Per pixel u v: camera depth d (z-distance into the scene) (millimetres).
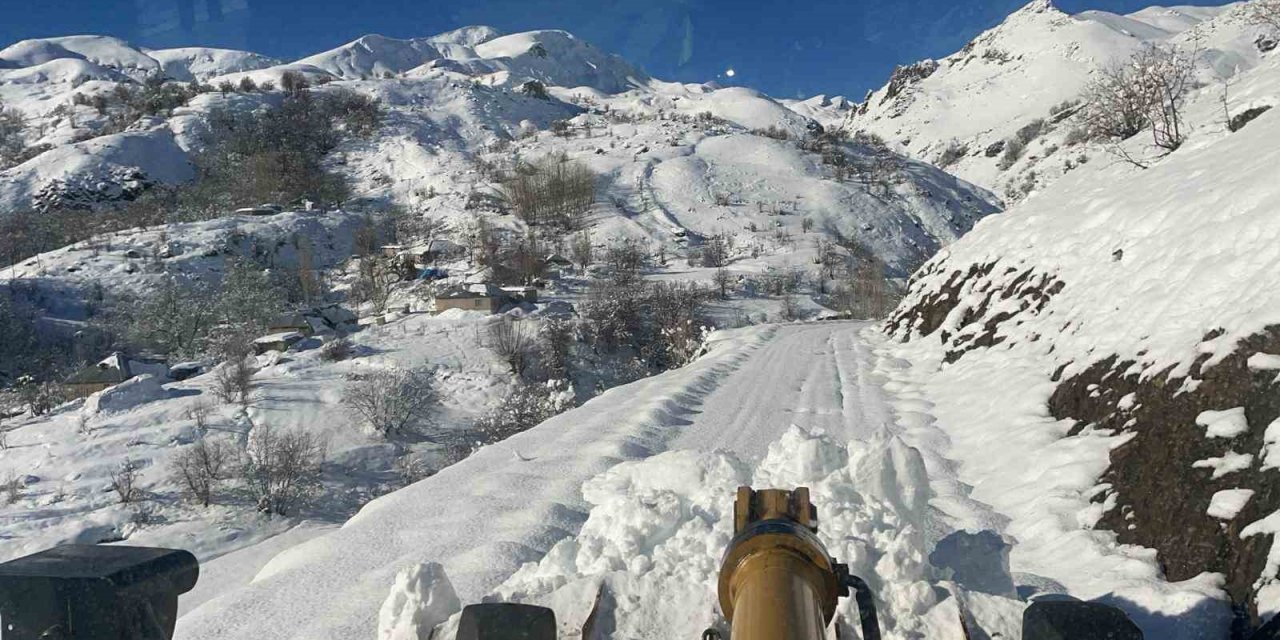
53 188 152250
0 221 128625
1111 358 6699
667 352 57938
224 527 37844
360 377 55969
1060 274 10758
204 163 171250
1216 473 4062
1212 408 4547
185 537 36719
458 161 180375
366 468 45688
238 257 105250
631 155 177375
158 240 114000
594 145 191500
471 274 102250
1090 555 4285
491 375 59719
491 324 71125
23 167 160000
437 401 54969
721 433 9422
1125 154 16656
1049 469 5734
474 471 6824
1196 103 22016
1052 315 9945
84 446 44875
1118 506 4727
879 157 194625
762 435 9320
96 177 156125
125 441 45625
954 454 7461
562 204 142000
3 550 34594
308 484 42281
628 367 65500
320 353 62719
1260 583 3209
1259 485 3703
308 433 45656
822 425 9812
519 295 83500
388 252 118125
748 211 149625
